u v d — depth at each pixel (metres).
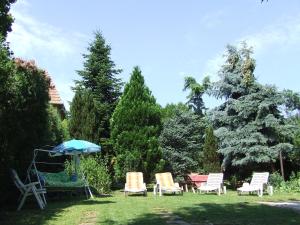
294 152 26.17
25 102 13.64
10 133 12.61
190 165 25.00
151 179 23.25
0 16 14.47
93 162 20.81
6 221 10.27
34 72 15.06
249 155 25.30
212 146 25.84
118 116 23.69
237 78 26.80
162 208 13.00
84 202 15.20
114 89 29.70
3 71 11.48
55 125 20.98
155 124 23.75
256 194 20.53
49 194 17.70
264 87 26.27
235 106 26.28
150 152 22.97
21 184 13.24
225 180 27.48
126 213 11.70
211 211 12.21
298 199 17.45
